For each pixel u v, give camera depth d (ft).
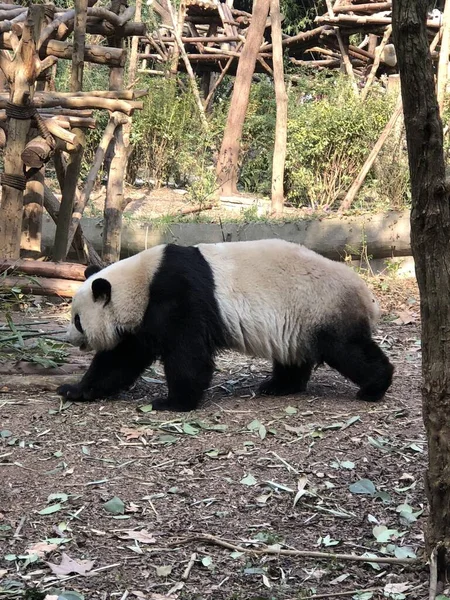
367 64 48.85
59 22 24.08
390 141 37.63
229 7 51.75
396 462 15.81
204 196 38.37
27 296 24.22
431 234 11.88
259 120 44.45
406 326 24.84
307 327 17.93
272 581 12.89
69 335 18.47
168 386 17.93
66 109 24.26
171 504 14.51
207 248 18.24
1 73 26.81
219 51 50.29
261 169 44.83
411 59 11.26
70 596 12.28
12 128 22.62
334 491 14.89
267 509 14.43
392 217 29.63
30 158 22.30
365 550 13.50
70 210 25.57
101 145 26.86
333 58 52.95
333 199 38.42
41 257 25.88
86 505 14.42
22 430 16.79
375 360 18.20
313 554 13.29
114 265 18.29
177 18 51.83
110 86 26.48
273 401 18.54
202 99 53.47
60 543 13.51
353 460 15.85
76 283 23.15
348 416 17.66
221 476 15.30
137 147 43.01
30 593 12.36
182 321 17.57
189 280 17.63
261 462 15.74
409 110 11.49
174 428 17.04
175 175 44.52
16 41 22.39
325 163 38.63
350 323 17.93
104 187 40.47
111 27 25.31
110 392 18.39
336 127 38.06
